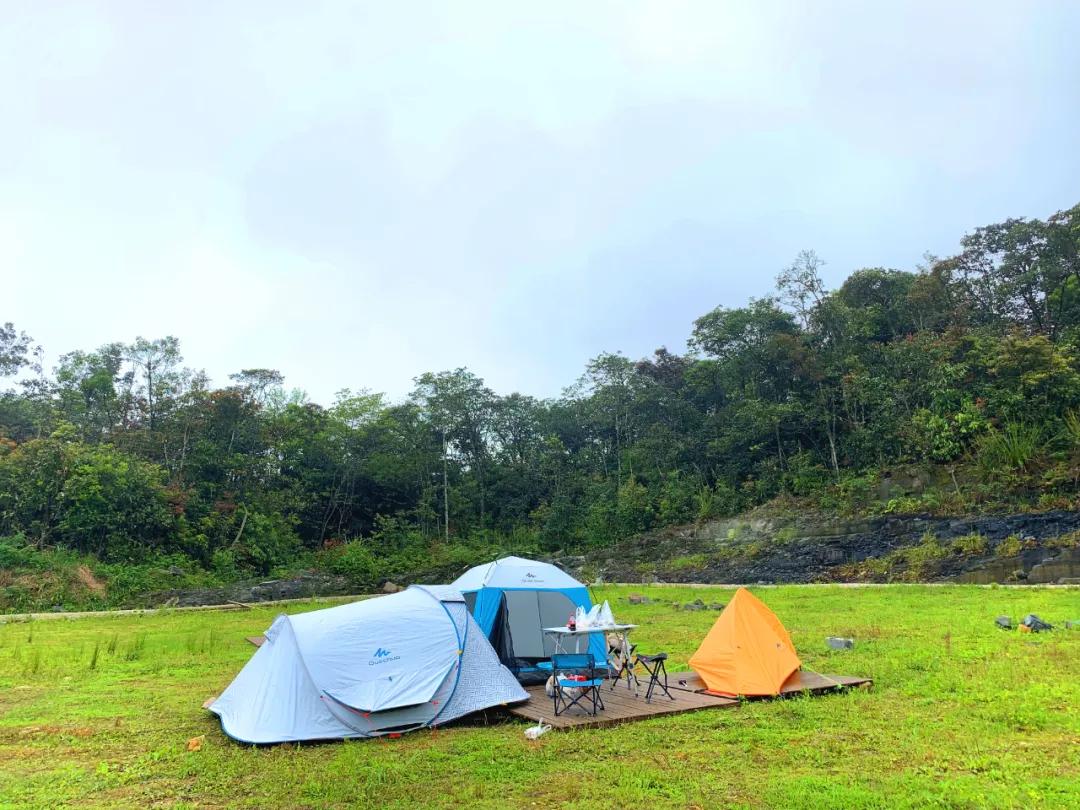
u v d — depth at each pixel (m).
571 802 4.89
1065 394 25.39
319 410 43.44
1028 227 32.47
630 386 43.16
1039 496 23.30
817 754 5.76
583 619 8.16
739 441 34.56
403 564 34.28
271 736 6.76
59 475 28.62
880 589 20.33
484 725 7.38
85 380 38.28
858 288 38.56
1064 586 18.28
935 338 31.98
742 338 36.75
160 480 33.06
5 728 7.37
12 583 23.50
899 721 6.64
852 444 31.38
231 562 30.92
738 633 8.47
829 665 9.42
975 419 26.70
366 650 7.46
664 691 8.15
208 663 11.64
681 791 5.01
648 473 38.31
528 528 42.25
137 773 5.79
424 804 4.95
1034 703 6.96
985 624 12.30
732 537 30.56
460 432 45.75
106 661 11.88
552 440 44.97
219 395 37.41
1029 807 4.43
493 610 9.53
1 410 36.31
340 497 41.94
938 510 25.17
